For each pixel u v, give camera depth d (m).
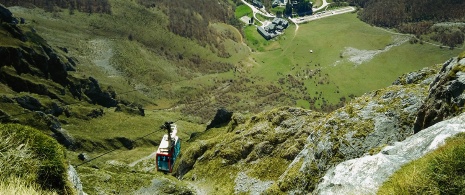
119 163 166.75
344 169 20.98
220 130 181.75
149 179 104.19
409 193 14.51
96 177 102.00
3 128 17.45
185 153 124.50
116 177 103.69
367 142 50.59
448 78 33.22
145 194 98.94
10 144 16.80
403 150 20.83
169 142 80.00
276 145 102.56
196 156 119.94
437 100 33.56
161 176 108.69
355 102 60.53
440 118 31.67
